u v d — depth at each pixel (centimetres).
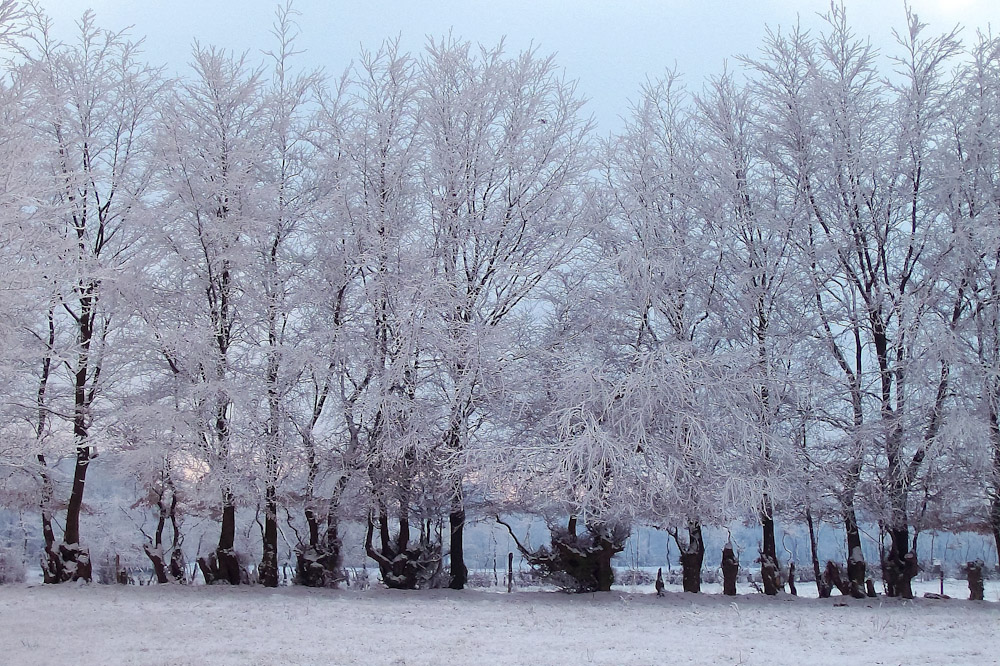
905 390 1798
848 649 1013
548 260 1973
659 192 2022
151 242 1822
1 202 1059
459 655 942
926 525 1905
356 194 2011
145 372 1848
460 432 1831
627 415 1733
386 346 1892
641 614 1388
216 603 1454
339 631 1135
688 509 1745
